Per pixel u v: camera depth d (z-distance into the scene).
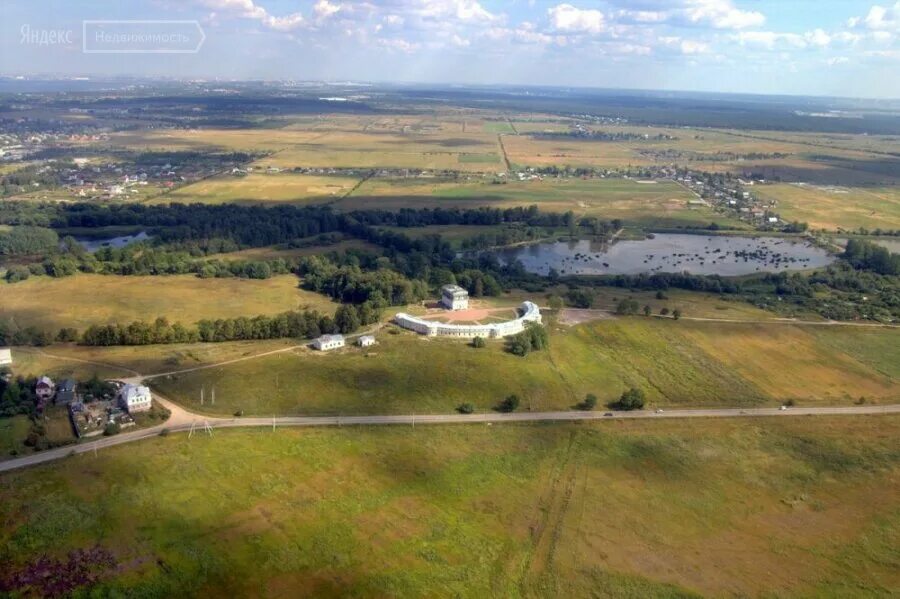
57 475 161.88
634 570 145.12
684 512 165.75
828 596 140.38
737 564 148.62
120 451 174.12
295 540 146.38
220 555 139.88
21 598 125.31
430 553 146.50
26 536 140.62
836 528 162.00
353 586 135.00
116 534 143.38
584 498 169.12
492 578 141.00
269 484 165.50
